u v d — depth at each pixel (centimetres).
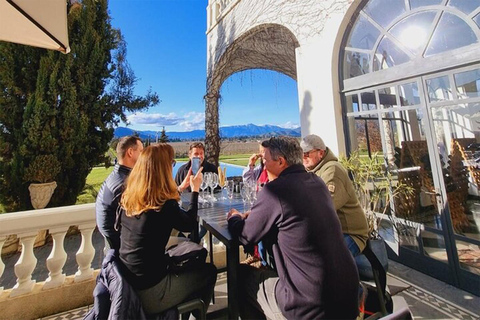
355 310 112
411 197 278
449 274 242
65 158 462
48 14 174
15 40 196
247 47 684
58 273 218
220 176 303
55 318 204
